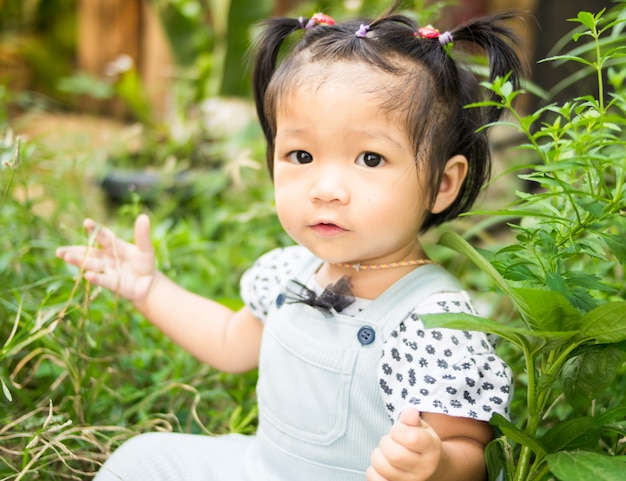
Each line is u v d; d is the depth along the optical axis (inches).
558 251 45.5
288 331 51.3
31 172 89.3
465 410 44.8
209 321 59.7
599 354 45.1
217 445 54.4
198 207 114.0
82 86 137.7
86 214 89.7
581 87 106.5
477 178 53.5
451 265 89.0
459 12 141.7
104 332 70.2
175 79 145.5
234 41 134.5
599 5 125.5
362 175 47.2
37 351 59.7
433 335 47.1
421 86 48.1
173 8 137.1
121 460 52.4
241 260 89.7
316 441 49.4
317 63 48.4
